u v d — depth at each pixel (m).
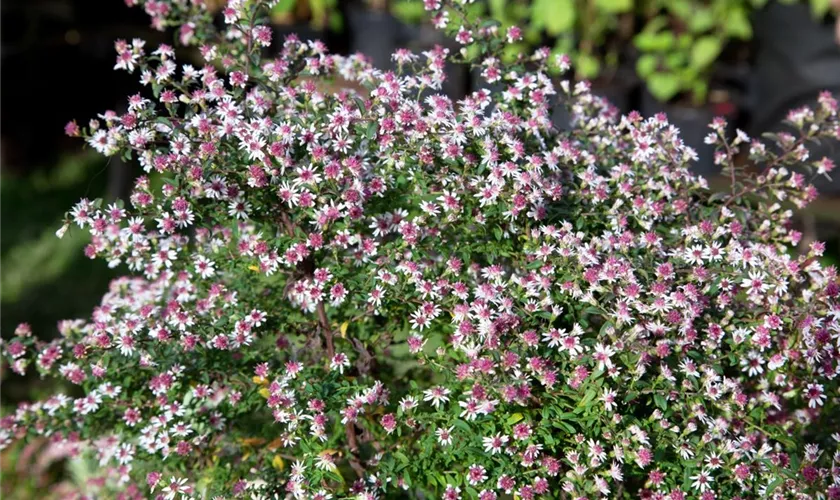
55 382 1.18
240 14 0.81
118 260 0.79
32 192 2.12
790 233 0.85
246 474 0.84
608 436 0.74
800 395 0.82
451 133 0.76
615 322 0.74
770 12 1.70
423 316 0.76
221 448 0.85
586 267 0.77
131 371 0.82
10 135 2.27
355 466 0.80
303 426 0.77
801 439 0.80
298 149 0.77
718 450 0.75
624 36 1.80
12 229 1.85
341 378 0.79
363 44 1.73
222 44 0.88
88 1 2.18
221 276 0.85
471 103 0.78
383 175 0.77
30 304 1.44
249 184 0.75
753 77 1.77
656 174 0.84
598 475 0.75
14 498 1.00
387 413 0.80
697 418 0.77
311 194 0.75
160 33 1.80
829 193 1.53
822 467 0.77
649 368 0.76
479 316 0.74
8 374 1.21
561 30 1.69
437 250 0.79
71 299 1.47
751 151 0.88
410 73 0.98
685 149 0.84
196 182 0.75
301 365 0.78
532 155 0.79
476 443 0.74
